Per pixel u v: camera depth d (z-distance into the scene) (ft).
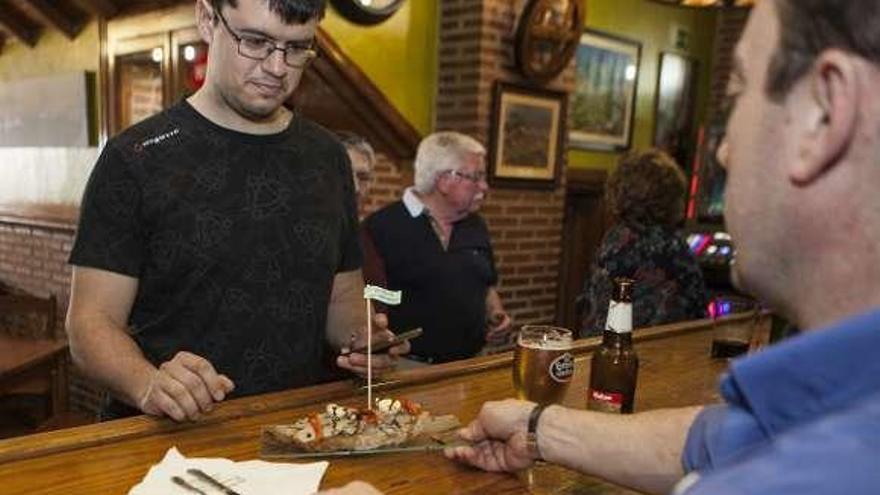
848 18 1.21
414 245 7.74
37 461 2.89
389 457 3.17
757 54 1.43
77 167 15.78
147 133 4.34
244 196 4.47
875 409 1.07
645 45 18.06
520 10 13.60
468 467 3.15
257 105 4.30
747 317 6.18
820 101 1.30
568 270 17.92
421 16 13.38
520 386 3.55
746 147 1.47
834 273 1.37
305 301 4.68
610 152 17.67
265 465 2.96
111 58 14.78
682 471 2.46
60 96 16.08
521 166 14.24
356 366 4.05
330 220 4.82
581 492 2.97
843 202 1.31
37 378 9.43
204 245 4.33
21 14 16.29
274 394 3.86
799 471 1.04
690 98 19.71
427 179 7.84
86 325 3.96
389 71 12.99
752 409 1.29
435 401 3.95
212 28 4.32
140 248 4.29
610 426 2.91
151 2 13.55
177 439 3.22
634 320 7.43
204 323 4.39
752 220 1.49
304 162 4.75
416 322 7.73
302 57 4.34
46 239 16.58
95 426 3.26
